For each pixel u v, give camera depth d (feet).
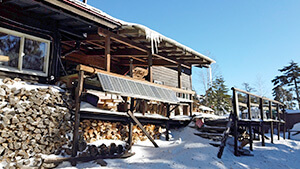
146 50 30.48
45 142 19.10
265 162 27.02
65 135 20.75
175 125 35.42
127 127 27.94
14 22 21.52
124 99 27.96
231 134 31.07
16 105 18.12
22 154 17.63
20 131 17.92
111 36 25.54
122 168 19.31
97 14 22.38
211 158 23.43
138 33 24.86
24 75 22.03
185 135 32.30
